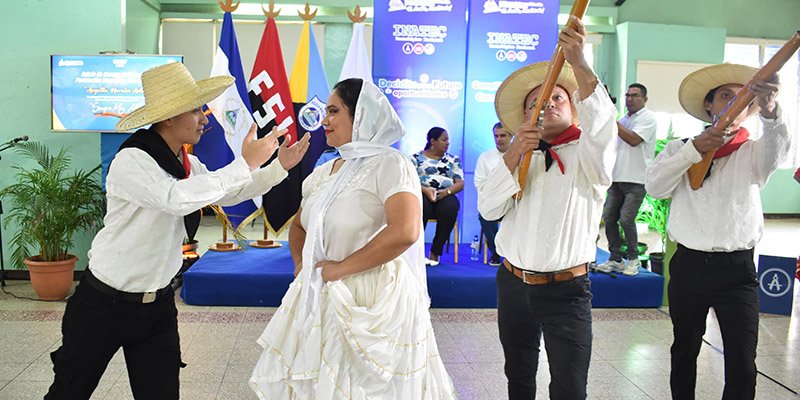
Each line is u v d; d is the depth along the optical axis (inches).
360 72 230.4
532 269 85.4
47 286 182.5
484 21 243.3
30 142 199.5
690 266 99.0
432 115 246.1
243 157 74.6
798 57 450.3
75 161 213.2
